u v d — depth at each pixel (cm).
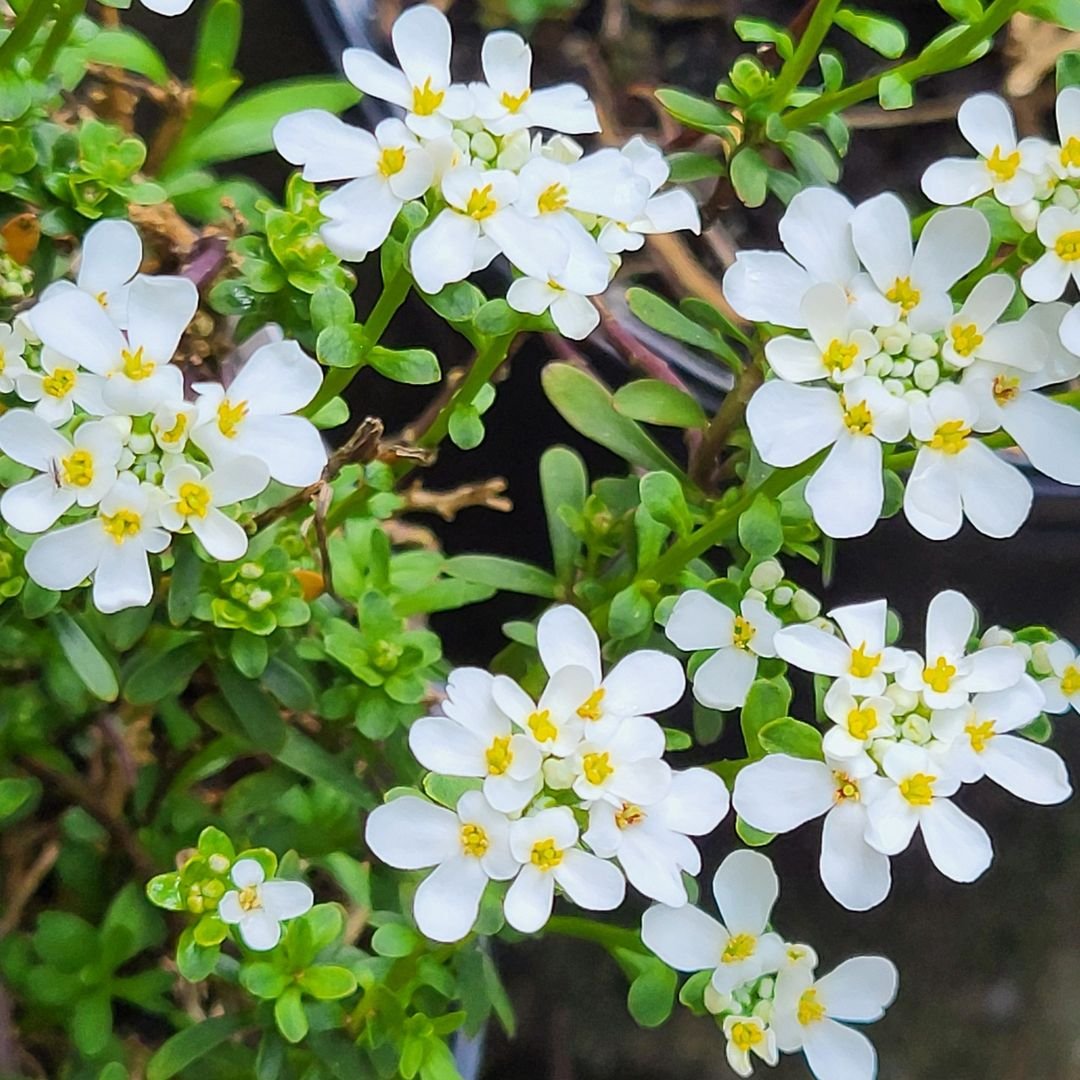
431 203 28
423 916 27
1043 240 28
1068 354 28
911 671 27
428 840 27
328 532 34
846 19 31
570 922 30
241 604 30
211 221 35
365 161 27
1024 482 28
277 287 30
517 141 28
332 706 32
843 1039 29
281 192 46
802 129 34
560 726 27
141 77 41
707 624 30
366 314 45
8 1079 32
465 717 27
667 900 27
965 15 30
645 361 39
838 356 27
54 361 27
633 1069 46
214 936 28
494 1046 46
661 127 46
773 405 27
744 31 32
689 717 45
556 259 27
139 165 31
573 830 27
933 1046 48
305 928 29
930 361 27
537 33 47
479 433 31
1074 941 50
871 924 49
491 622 47
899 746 27
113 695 30
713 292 44
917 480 28
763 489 30
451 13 46
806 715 44
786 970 28
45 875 36
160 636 31
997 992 49
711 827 27
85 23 33
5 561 29
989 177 28
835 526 27
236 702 31
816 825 48
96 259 28
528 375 44
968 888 50
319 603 33
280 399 27
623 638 32
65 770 33
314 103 35
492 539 48
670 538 34
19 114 30
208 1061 32
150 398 27
